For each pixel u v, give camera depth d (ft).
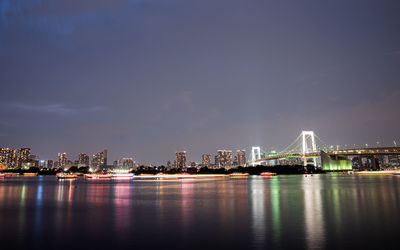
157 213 122.11
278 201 161.07
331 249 67.97
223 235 81.92
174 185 385.09
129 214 120.16
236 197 188.44
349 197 176.96
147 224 98.37
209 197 191.62
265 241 75.15
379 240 74.79
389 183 348.59
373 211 119.96
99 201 172.04
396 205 137.69
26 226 96.84
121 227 93.91
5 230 91.04
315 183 369.30
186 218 109.19
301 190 243.60
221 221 102.32
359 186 290.56
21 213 125.39
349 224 94.17
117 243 75.10
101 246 72.69
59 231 89.04
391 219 101.96
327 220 101.30
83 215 118.93
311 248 68.85
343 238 77.00
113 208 139.64
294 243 72.90
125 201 170.71
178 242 75.41
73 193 239.09
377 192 212.43
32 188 320.50
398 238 76.48
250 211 124.77
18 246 73.51
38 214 122.52
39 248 71.77
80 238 80.33
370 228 88.17
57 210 134.10
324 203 148.66
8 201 174.81
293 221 100.22
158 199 181.47
